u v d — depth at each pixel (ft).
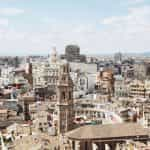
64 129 554.05
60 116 554.87
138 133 467.93
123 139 459.73
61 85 554.05
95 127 465.88
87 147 454.40
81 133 457.68
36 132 589.73
